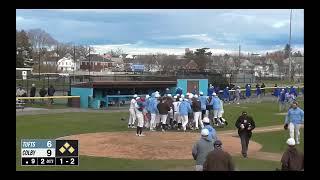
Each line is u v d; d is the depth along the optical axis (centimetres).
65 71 9669
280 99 3869
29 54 8406
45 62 9544
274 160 1756
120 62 10681
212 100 2783
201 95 2767
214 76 5138
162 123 2580
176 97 2834
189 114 2673
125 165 1630
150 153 1880
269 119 3203
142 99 2609
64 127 2598
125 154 1852
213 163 1087
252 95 5394
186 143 2128
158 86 4441
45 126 2611
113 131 2498
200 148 1257
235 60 11050
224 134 2483
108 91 4144
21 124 2666
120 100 4188
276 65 11350
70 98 3969
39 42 9400
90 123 2823
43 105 3925
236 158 1791
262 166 1628
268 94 5675
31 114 3269
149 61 9538
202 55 8994
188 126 2691
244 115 1822
